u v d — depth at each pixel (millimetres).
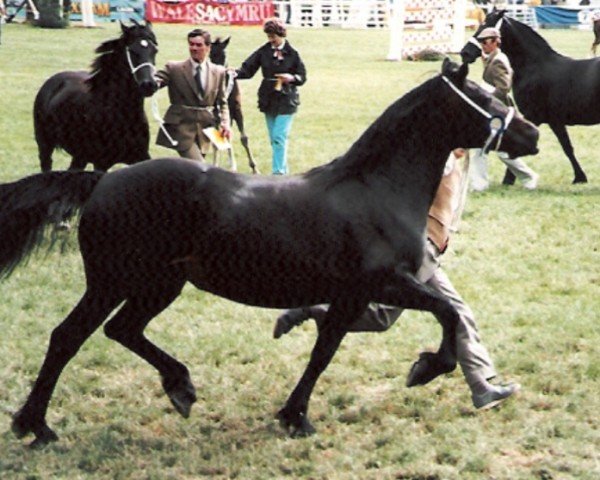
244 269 5461
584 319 7836
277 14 40469
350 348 7234
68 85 10172
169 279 5570
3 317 7859
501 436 5836
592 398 6367
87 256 5469
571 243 10211
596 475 5309
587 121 13094
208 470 5359
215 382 6656
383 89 23109
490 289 8648
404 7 29188
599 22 28500
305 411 5773
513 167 12758
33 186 5496
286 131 12875
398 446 5660
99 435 5785
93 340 7289
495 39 11844
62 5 34188
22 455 5512
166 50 27359
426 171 5562
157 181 5430
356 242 5445
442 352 6000
